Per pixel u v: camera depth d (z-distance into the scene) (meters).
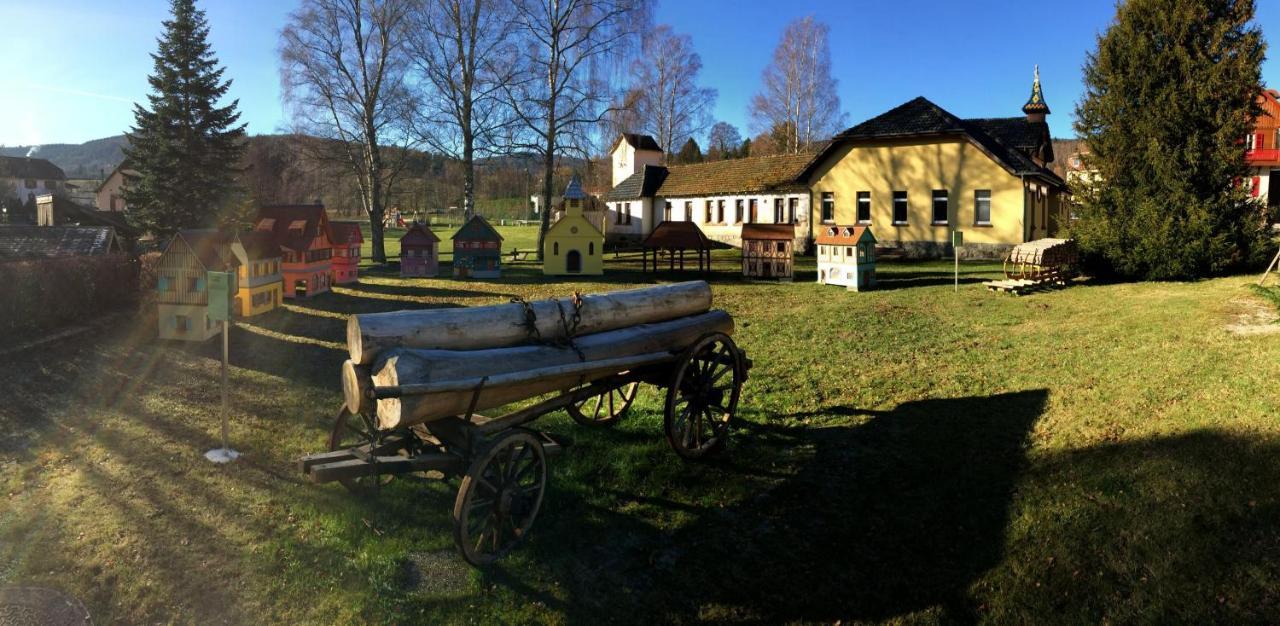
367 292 18.25
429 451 4.88
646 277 22.34
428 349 4.57
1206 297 12.55
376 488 4.78
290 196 37.50
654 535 4.82
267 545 4.49
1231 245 15.16
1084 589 3.99
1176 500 4.70
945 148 25.67
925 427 6.75
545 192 29.08
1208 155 15.53
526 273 24.05
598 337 5.51
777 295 16.86
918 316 13.03
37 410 7.22
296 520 4.88
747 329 12.06
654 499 5.36
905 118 26.78
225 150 34.03
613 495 5.41
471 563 4.28
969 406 7.29
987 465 5.73
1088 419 6.46
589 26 27.30
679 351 5.93
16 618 3.73
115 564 4.25
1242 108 15.28
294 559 4.36
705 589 4.19
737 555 4.56
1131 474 5.15
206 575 4.17
